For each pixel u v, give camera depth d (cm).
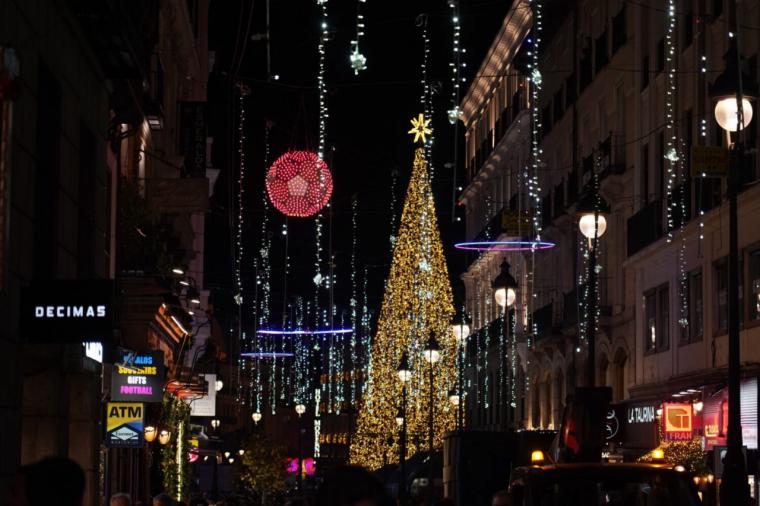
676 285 4238
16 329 1580
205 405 4856
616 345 5016
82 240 2094
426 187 7231
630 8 4841
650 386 4425
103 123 2209
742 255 3659
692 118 4075
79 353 1864
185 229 4466
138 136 3316
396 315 7300
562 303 5809
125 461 3238
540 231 6094
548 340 5891
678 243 4197
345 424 10150
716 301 3869
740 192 3588
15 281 1570
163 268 2966
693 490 1534
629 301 4850
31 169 1658
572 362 5600
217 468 6138
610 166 4884
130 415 2512
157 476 3878
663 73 4397
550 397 6284
